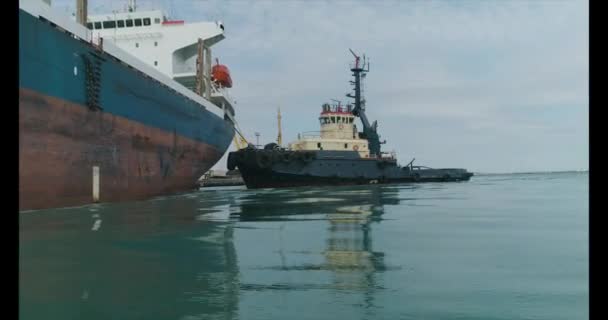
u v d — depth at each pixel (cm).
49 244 1038
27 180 1648
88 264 828
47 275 748
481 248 955
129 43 3803
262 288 656
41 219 1515
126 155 2378
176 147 3058
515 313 541
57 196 1842
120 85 2275
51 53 1747
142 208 1978
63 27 1866
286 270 765
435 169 5803
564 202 2330
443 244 1005
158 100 2717
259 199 2648
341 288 650
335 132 4909
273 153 4300
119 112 2281
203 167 3806
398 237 1110
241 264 816
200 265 812
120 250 962
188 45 3772
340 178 4641
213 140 3897
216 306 577
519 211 1811
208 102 3684
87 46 2002
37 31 1664
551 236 1118
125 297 623
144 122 2561
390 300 591
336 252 920
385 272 743
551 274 722
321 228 1292
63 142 1838
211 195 3200
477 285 660
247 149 4356
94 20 3766
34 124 1658
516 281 680
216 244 1028
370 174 4884
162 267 799
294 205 2169
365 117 5519
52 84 1756
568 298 595
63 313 561
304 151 4456
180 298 614
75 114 1909
